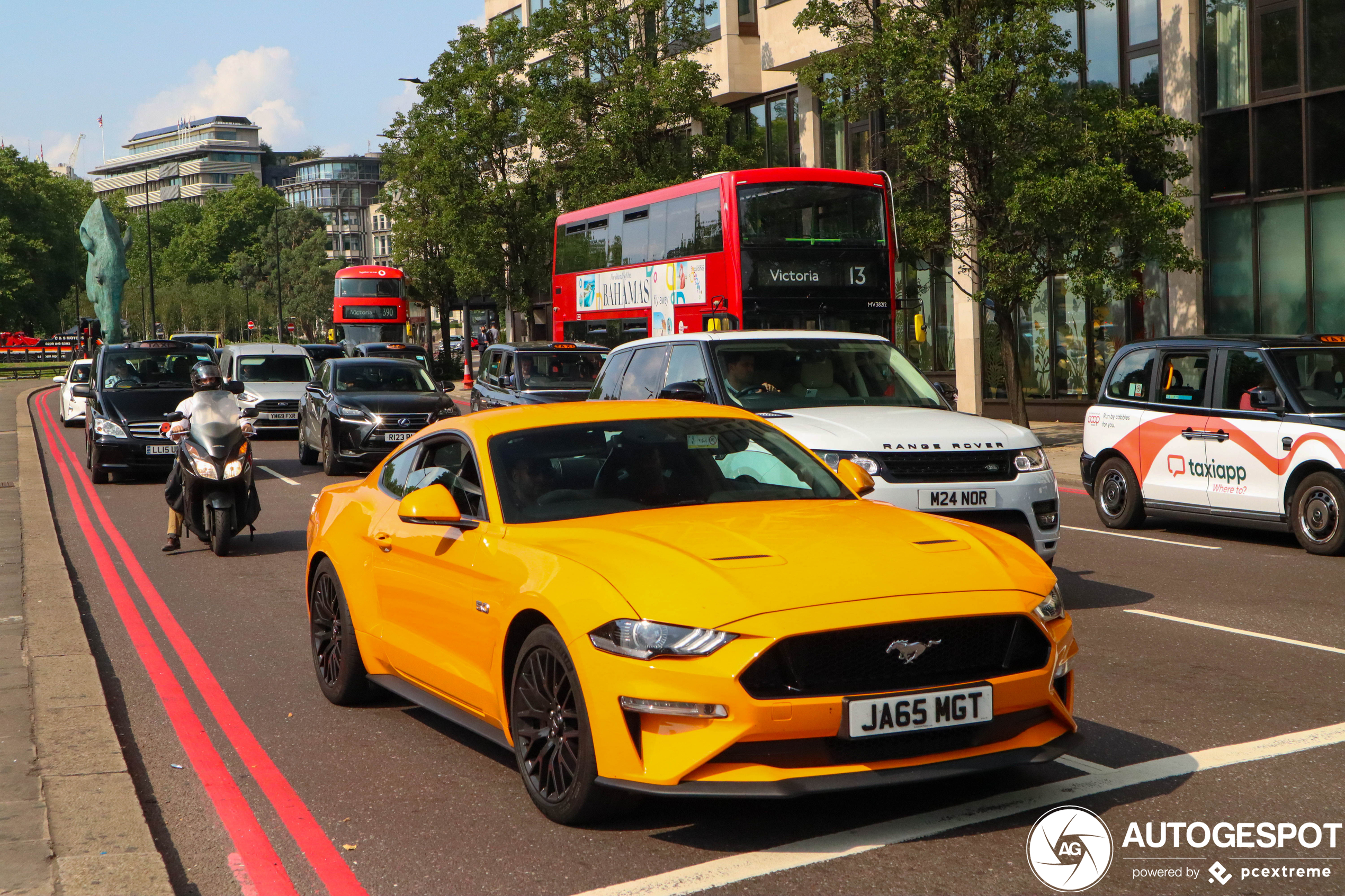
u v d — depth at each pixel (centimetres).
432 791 526
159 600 1005
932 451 824
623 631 432
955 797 489
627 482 548
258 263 16025
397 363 2130
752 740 416
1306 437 1110
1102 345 2475
